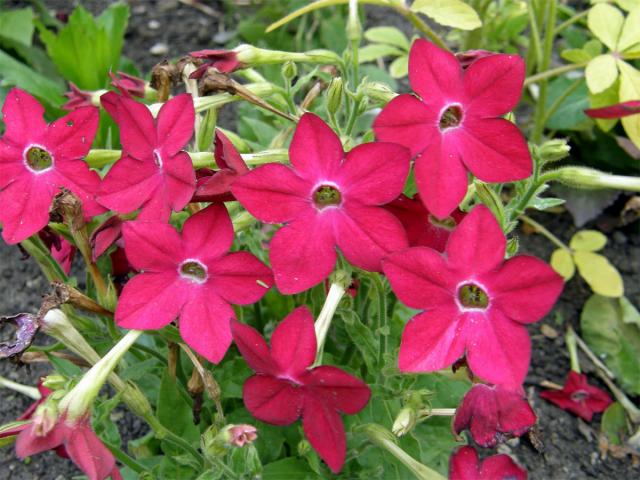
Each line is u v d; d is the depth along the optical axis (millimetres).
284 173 186
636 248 383
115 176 201
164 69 249
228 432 189
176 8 533
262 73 433
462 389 258
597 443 317
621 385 338
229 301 195
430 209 185
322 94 283
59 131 215
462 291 184
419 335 181
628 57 302
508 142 187
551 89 398
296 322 174
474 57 224
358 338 229
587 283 373
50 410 179
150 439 273
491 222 177
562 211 399
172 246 191
